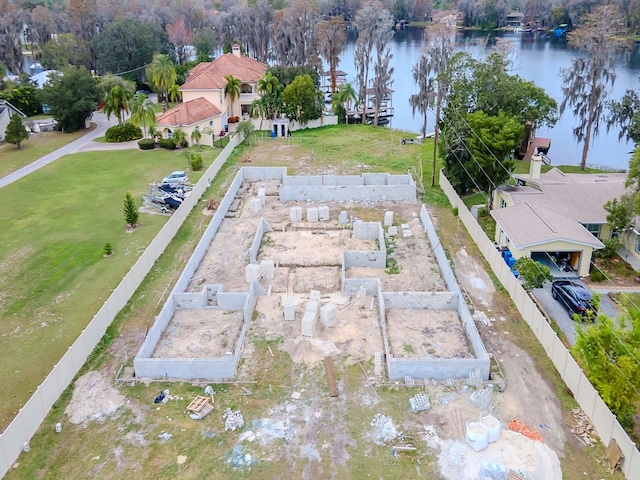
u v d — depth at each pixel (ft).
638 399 75.00
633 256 125.70
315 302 101.09
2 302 108.78
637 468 67.77
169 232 133.39
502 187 147.54
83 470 71.82
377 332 98.22
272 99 242.17
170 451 74.54
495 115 174.91
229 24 430.20
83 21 394.73
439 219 146.51
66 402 83.05
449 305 105.29
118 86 231.91
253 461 72.84
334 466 71.92
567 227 121.29
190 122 214.90
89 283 115.03
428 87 228.22
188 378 88.07
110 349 94.94
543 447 73.92
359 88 286.46
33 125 246.06
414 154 205.16
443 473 70.49
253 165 193.77
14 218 149.38
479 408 81.05
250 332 98.73
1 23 377.71
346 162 196.03
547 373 88.79
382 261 120.67
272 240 133.80
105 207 155.53
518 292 105.81
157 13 485.15
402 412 80.48
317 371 89.04
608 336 76.64
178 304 106.52
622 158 217.36
